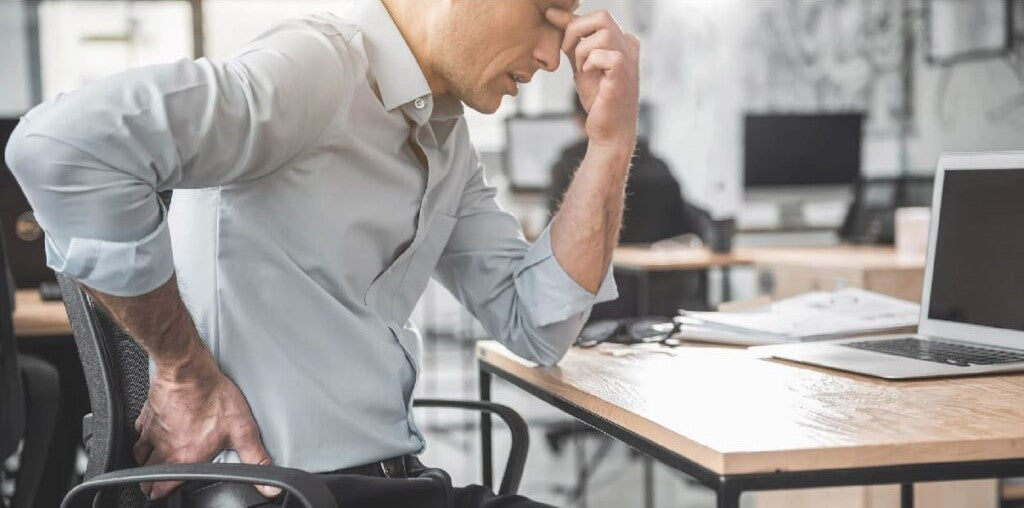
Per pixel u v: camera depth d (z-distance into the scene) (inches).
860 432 41.8
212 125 44.3
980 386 53.4
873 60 285.1
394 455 52.7
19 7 262.8
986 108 287.7
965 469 40.1
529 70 55.4
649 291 182.4
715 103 283.0
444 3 52.4
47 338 107.0
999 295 64.8
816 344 67.9
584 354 68.7
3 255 92.4
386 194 53.4
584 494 154.8
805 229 281.3
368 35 52.6
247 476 40.8
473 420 205.2
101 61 268.5
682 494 156.8
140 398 50.0
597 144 60.2
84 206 42.5
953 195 69.2
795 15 283.1
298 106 47.1
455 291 65.7
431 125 56.2
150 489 48.3
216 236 49.8
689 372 59.3
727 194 282.2
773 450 38.6
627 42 59.2
